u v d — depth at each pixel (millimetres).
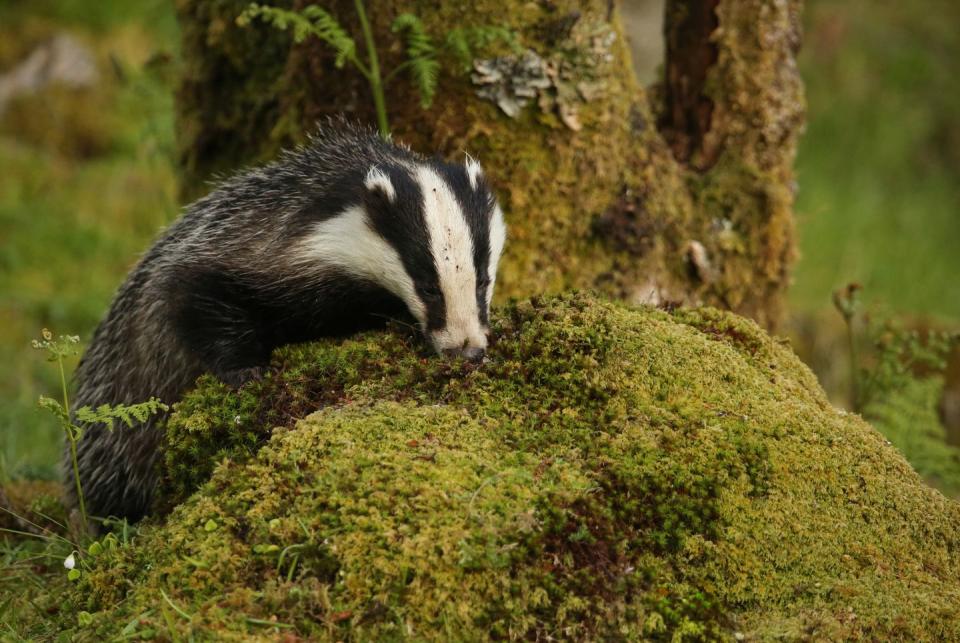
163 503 8109
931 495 7504
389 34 10680
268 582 6441
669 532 6859
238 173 10656
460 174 9336
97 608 6957
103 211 20688
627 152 11250
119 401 10352
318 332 9812
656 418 7520
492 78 10609
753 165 12195
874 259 23516
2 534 10156
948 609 6660
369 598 6312
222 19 12070
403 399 7805
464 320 8711
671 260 11602
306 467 6984
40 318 17938
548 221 10883
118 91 23062
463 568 6398
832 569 6945
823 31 28281
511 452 7195
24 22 23641
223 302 9430
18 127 22312
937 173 26719
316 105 11258
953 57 28594
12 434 13602
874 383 11914
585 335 8039
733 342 8828
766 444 7418
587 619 6453
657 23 21141
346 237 9305
